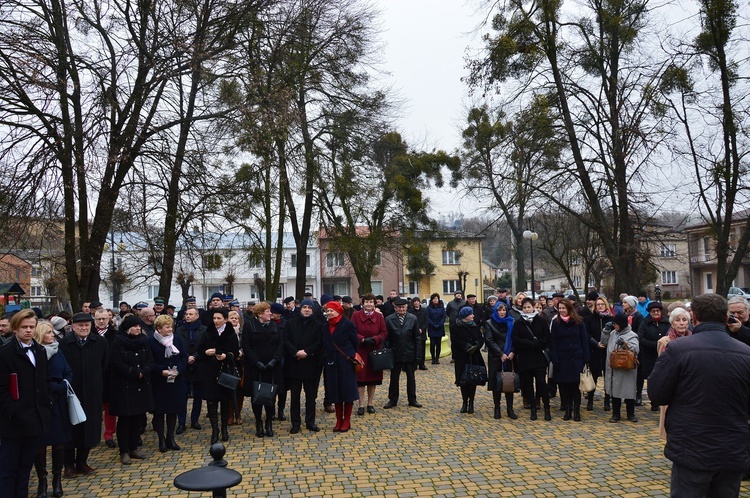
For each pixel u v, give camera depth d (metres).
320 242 35.09
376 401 12.21
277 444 8.48
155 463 7.73
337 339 9.26
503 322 10.21
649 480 6.46
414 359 11.48
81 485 6.82
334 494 6.17
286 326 9.49
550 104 18.47
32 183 13.98
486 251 72.69
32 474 7.53
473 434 8.90
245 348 9.07
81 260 15.80
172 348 8.33
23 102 13.93
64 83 13.46
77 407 6.50
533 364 9.81
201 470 3.57
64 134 14.34
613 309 12.77
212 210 16.86
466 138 28.69
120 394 7.70
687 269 57.47
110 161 14.02
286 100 16.59
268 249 22.08
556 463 7.19
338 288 58.59
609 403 11.17
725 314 4.12
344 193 22.41
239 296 57.28
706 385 3.91
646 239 20.58
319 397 12.95
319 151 21.47
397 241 29.56
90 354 7.25
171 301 54.88
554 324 9.86
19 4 13.99
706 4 16.77
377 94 22.59
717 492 4.00
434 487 6.34
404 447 8.15
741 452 3.85
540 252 42.66
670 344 4.18
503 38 17.75
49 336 6.48
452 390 13.51
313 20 18.95
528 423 9.66
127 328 7.98
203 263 18.61
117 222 16.61
